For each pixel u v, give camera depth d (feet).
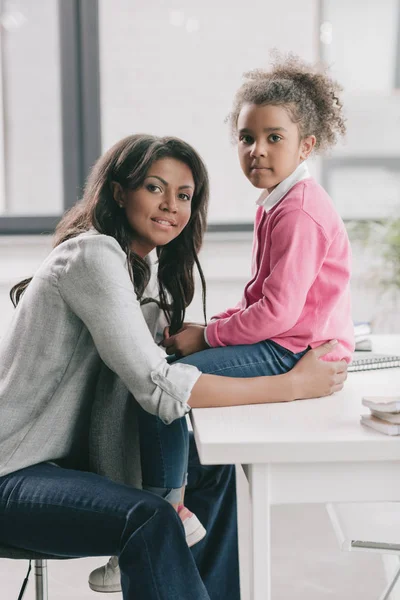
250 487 4.59
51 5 12.57
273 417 4.84
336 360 5.72
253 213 13.00
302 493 4.50
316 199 5.62
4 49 12.59
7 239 12.41
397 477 4.50
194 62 12.72
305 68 6.15
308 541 8.96
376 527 5.60
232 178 12.92
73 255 5.18
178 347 5.90
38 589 5.84
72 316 5.25
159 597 4.52
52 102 12.75
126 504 4.74
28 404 5.27
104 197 5.57
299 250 5.46
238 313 5.64
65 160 12.61
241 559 8.53
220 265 12.32
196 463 6.30
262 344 5.60
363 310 12.55
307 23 12.67
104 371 5.54
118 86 12.71
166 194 5.49
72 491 4.90
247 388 5.16
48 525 4.90
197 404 5.08
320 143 6.07
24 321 5.33
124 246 5.52
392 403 4.46
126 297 5.13
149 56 12.67
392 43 12.76
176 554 4.60
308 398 5.32
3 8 12.51
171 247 6.02
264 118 5.72
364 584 7.91
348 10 12.71
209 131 12.86
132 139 5.58
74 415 5.38
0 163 12.78
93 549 4.82
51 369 5.27
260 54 12.73
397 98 12.87
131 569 4.58
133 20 12.59
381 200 13.03
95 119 12.57
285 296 5.43
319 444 4.32
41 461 5.26
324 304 5.64
